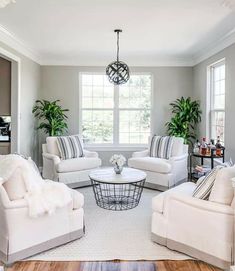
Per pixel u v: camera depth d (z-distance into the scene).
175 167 5.05
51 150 5.43
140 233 3.23
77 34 4.70
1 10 3.64
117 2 3.38
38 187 2.68
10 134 5.42
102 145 6.96
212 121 5.87
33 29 4.43
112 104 7.00
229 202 2.51
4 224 2.50
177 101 6.82
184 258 2.68
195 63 6.60
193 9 3.60
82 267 2.53
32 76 6.14
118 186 5.26
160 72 6.84
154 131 6.91
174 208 2.79
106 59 6.67
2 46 4.61
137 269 2.50
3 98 5.34
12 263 2.55
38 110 6.51
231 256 2.42
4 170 2.53
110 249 2.85
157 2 3.37
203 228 2.57
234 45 4.60
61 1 3.36
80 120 6.93
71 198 2.90
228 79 4.83
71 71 6.80
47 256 2.69
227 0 3.01
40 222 2.68
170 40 5.07
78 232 3.05
